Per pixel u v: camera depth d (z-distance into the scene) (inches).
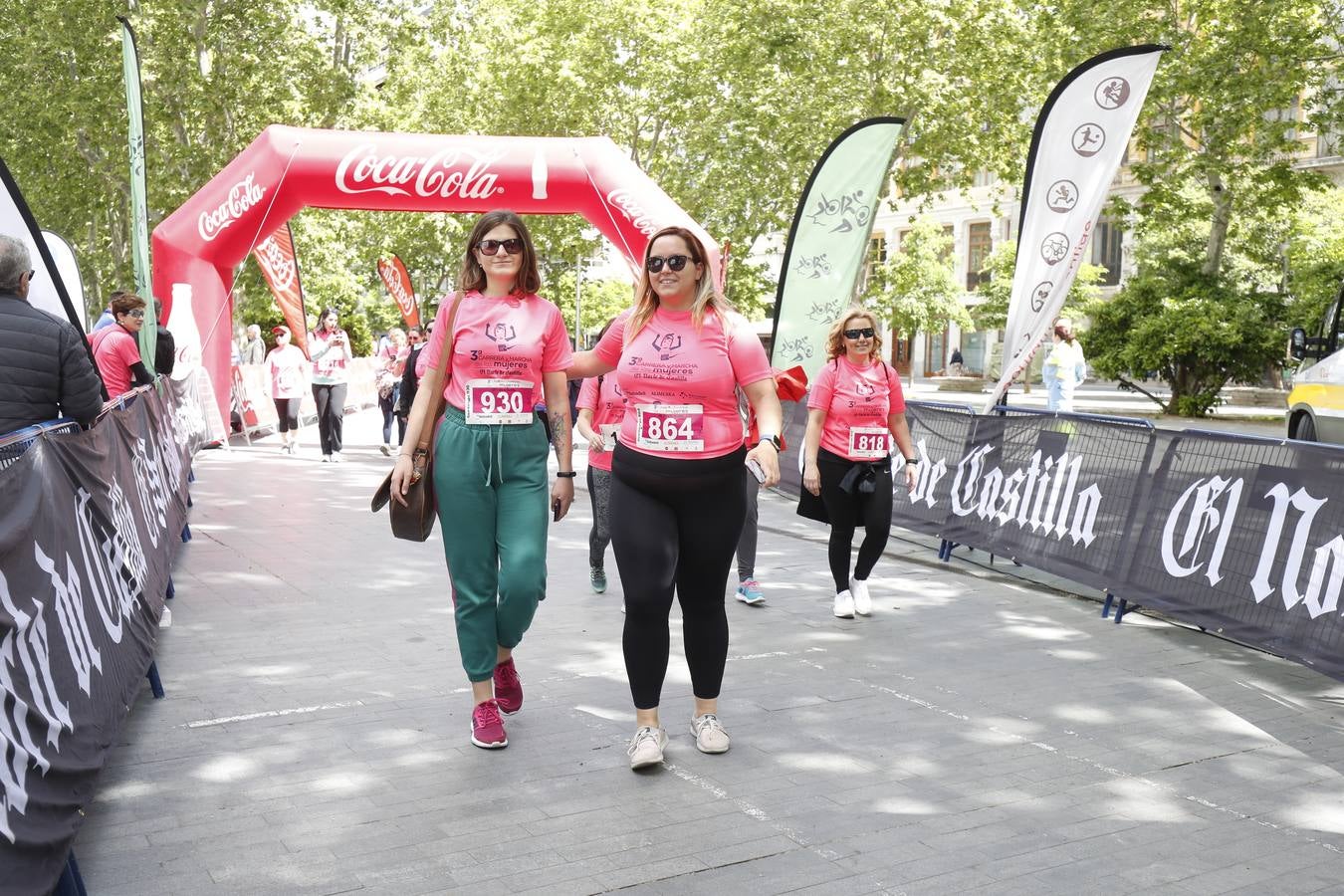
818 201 429.1
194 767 164.1
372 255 1451.8
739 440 169.8
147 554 210.7
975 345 2140.7
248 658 220.4
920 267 1731.1
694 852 138.7
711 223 1135.0
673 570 167.8
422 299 1660.9
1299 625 213.9
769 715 191.6
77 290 355.6
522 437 174.1
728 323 167.8
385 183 455.8
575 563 324.8
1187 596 242.8
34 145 1125.7
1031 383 1855.3
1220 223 1058.7
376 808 150.3
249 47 1019.3
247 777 160.7
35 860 107.0
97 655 145.3
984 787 160.9
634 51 1214.3
